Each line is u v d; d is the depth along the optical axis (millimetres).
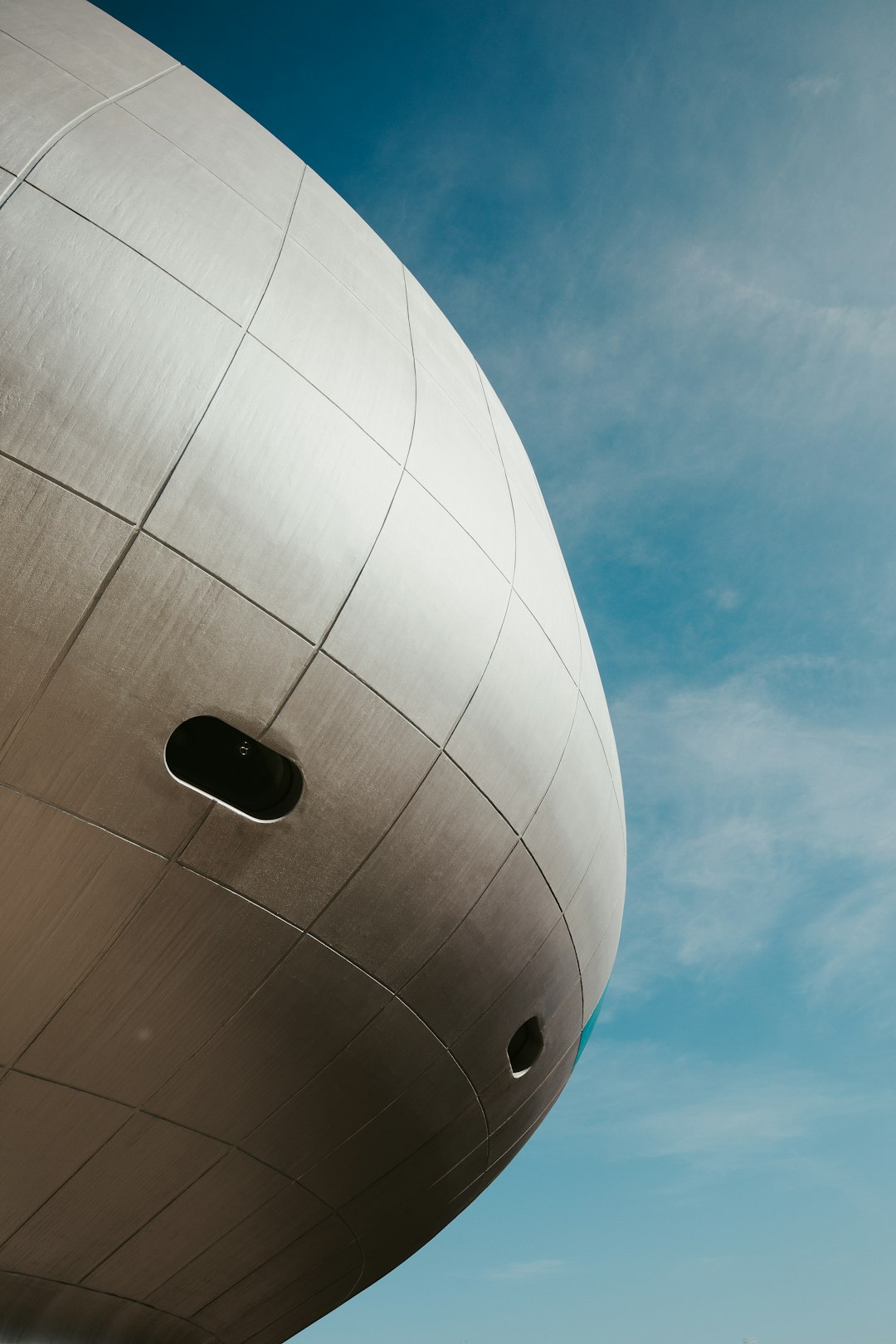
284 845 9367
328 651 9172
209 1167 11008
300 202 11102
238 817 9023
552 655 11859
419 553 9969
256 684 8844
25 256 8219
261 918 9531
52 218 8508
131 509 8125
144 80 10570
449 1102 12625
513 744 11023
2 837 8227
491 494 11406
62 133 9156
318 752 9320
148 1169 10641
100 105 9742
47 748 8156
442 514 10375
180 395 8492
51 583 7902
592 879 13508
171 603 8344
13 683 7934
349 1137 11820
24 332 7961
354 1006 10570
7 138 8805
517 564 11438
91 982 9008
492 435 12297
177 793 8688
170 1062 9836
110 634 8156
